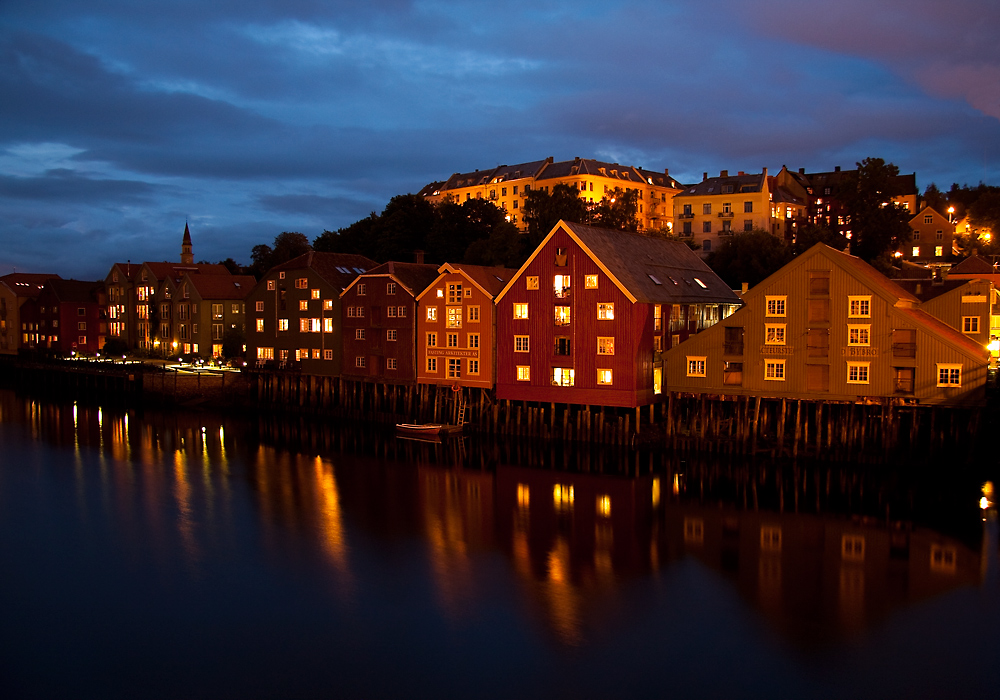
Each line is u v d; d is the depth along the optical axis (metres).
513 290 54.06
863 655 23.03
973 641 23.75
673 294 54.25
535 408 53.53
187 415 70.00
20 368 97.06
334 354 68.19
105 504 39.44
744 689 21.28
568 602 26.83
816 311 44.38
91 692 21.70
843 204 88.94
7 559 31.61
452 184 130.38
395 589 28.12
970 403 39.91
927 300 54.03
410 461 49.12
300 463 48.94
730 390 47.09
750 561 30.50
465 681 21.84
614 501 39.00
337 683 21.91
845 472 42.53
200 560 31.30
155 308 99.62
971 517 35.06
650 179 118.75
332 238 108.31
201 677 22.38
